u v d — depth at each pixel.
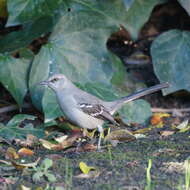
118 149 10.59
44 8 12.57
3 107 13.93
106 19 13.41
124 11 13.74
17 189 8.41
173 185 8.41
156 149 10.44
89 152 10.54
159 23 16.39
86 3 13.48
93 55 13.28
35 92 12.82
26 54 13.34
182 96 14.62
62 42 13.17
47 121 12.23
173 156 9.88
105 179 8.73
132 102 13.26
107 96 12.84
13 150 10.47
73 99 11.27
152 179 8.67
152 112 13.93
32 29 13.08
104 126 12.84
